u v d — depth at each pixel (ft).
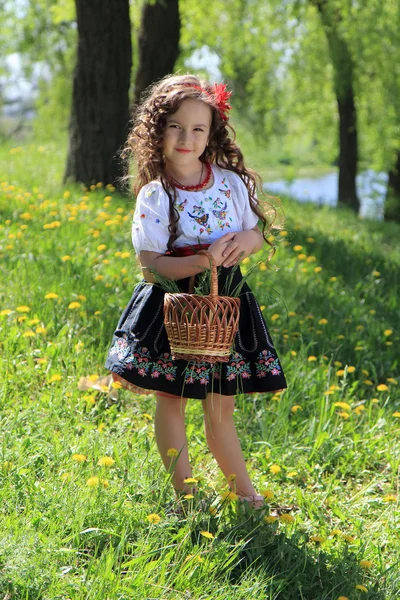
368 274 24.79
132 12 48.67
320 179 119.75
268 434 12.30
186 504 9.20
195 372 9.07
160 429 9.68
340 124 55.42
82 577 7.47
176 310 8.46
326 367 15.30
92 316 15.01
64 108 74.33
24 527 7.91
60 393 11.85
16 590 7.06
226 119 9.57
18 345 13.32
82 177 30.71
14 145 55.83
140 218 9.16
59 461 9.73
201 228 9.21
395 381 15.31
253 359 9.41
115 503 8.88
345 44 49.55
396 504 10.72
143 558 7.77
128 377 9.14
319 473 11.32
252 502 9.55
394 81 54.39
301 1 46.75
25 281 16.39
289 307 18.94
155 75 34.60
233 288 9.34
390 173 55.11
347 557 8.75
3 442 9.80
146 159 9.32
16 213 23.03
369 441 12.58
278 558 8.59
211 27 53.21
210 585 7.73
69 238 20.81
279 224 10.41
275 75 66.39
